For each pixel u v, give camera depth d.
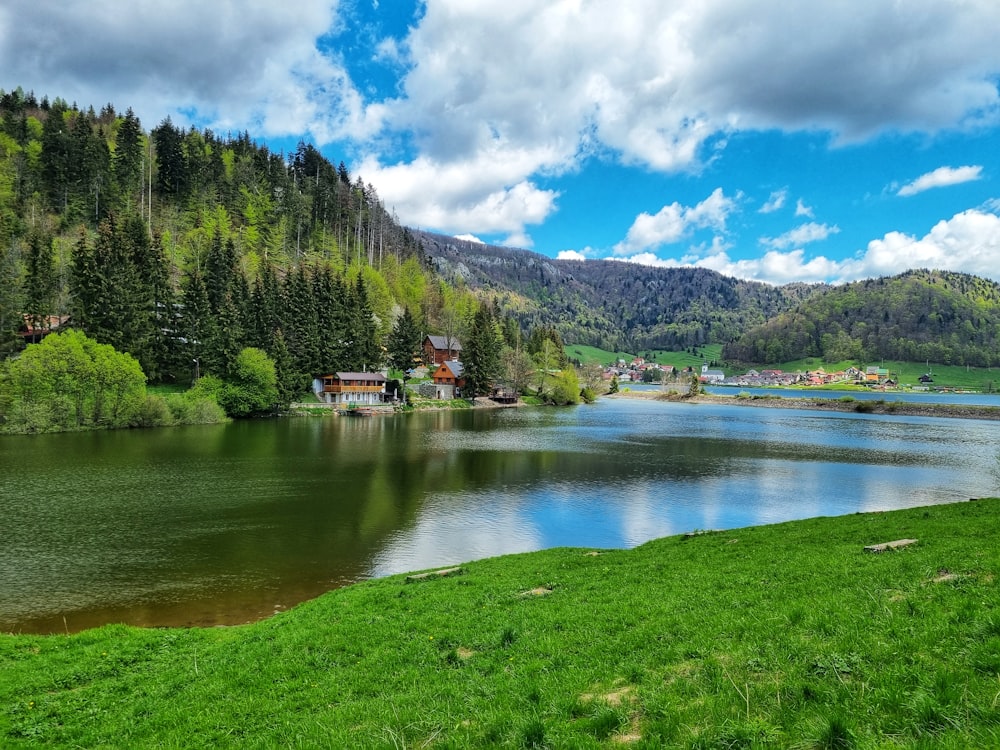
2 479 52.66
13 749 12.24
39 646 18.92
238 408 107.75
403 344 168.00
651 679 10.85
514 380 176.50
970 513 28.23
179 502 45.94
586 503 47.72
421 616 18.94
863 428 115.25
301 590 28.98
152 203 177.12
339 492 50.31
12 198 144.12
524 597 20.30
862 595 13.97
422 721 10.59
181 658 17.67
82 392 84.81
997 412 141.25
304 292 136.12
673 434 99.50
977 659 8.69
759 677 9.98
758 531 30.64
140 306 107.00
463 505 46.47
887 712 7.82
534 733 8.91
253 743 11.09
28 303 103.19
